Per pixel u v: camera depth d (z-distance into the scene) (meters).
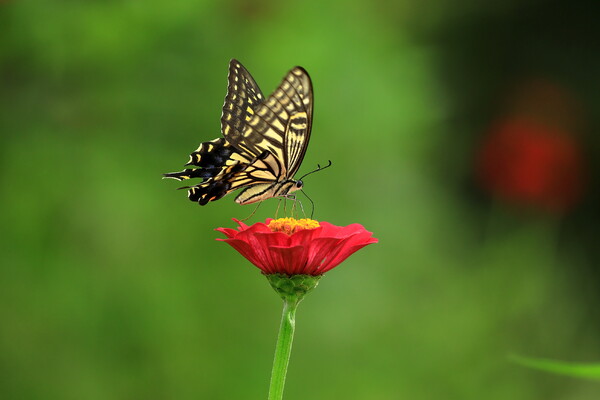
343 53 1.34
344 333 1.37
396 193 1.38
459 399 1.43
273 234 1.11
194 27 1.29
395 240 1.39
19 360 1.28
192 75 1.29
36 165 1.27
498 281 1.52
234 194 1.33
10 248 1.27
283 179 1.18
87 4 1.26
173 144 1.29
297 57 1.32
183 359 1.31
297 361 1.37
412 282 1.41
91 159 1.27
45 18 1.25
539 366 1.11
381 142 1.36
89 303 1.28
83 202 1.27
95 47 1.26
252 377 1.33
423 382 1.41
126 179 1.28
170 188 1.29
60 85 1.27
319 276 1.12
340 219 1.35
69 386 1.29
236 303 1.33
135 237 1.28
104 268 1.28
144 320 1.29
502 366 1.45
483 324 1.45
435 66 1.42
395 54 1.37
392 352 1.40
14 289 1.27
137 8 1.26
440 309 1.44
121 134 1.28
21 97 1.27
